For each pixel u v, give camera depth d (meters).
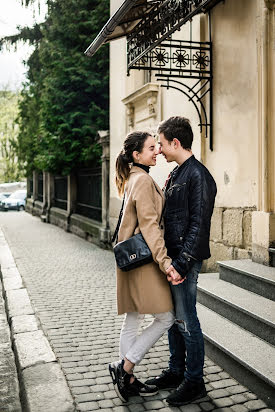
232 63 4.71
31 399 2.67
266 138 4.07
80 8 11.54
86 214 12.16
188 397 2.60
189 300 2.57
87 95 11.72
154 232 2.47
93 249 9.58
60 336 3.90
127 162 2.74
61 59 11.50
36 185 22.05
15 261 7.97
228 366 2.99
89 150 11.05
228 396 2.70
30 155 18.25
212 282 4.06
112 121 9.36
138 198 2.51
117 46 8.96
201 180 2.49
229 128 4.80
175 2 4.55
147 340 2.63
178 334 2.79
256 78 4.28
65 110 11.70
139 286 2.54
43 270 7.10
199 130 5.38
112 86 9.33
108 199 9.72
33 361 3.27
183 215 2.54
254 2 4.29
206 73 5.16
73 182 13.23
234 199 4.73
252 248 4.23
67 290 5.71
